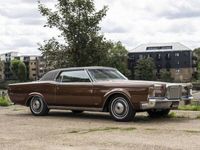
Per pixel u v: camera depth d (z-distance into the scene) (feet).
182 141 24.23
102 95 36.22
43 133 28.17
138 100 34.14
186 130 28.68
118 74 39.01
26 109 49.44
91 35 63.05
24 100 42.01
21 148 22.67
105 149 22.08
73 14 63.98
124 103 34.99
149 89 33.73
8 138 26.14
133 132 28.09
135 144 23.44
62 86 39.24
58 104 39.75
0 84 261.65
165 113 38.09
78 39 62.90
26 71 554.05
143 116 39.68
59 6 64.23
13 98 42.93
